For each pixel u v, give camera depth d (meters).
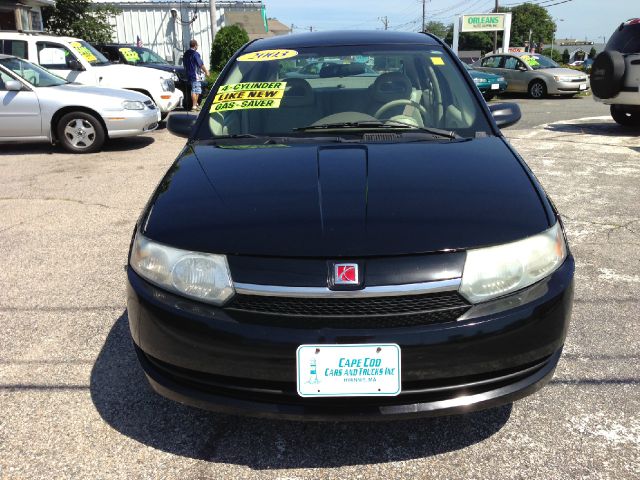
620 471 2.09
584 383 2.63
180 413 2.49
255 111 3.21
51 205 5.85
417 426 2.37
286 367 1.90
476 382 1.98
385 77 3.30
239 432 2.36
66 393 2.64
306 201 2.19
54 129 8.59
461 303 1.93
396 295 1.88
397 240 1.96
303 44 3.59
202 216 2.16
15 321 3.36
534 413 2.44
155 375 2.15
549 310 2.03
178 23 21.16
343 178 2.35
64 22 20.17
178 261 2.04
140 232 2.23
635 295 3.53
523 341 1.98
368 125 3.06
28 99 8.34
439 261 1.92
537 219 2.13
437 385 1.96
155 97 11.11
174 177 2.54
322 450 2.24
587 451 2.20
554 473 2.09
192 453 2.24
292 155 2.65
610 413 2.42
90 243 4.72
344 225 2.02
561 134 9.66
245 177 2.43
